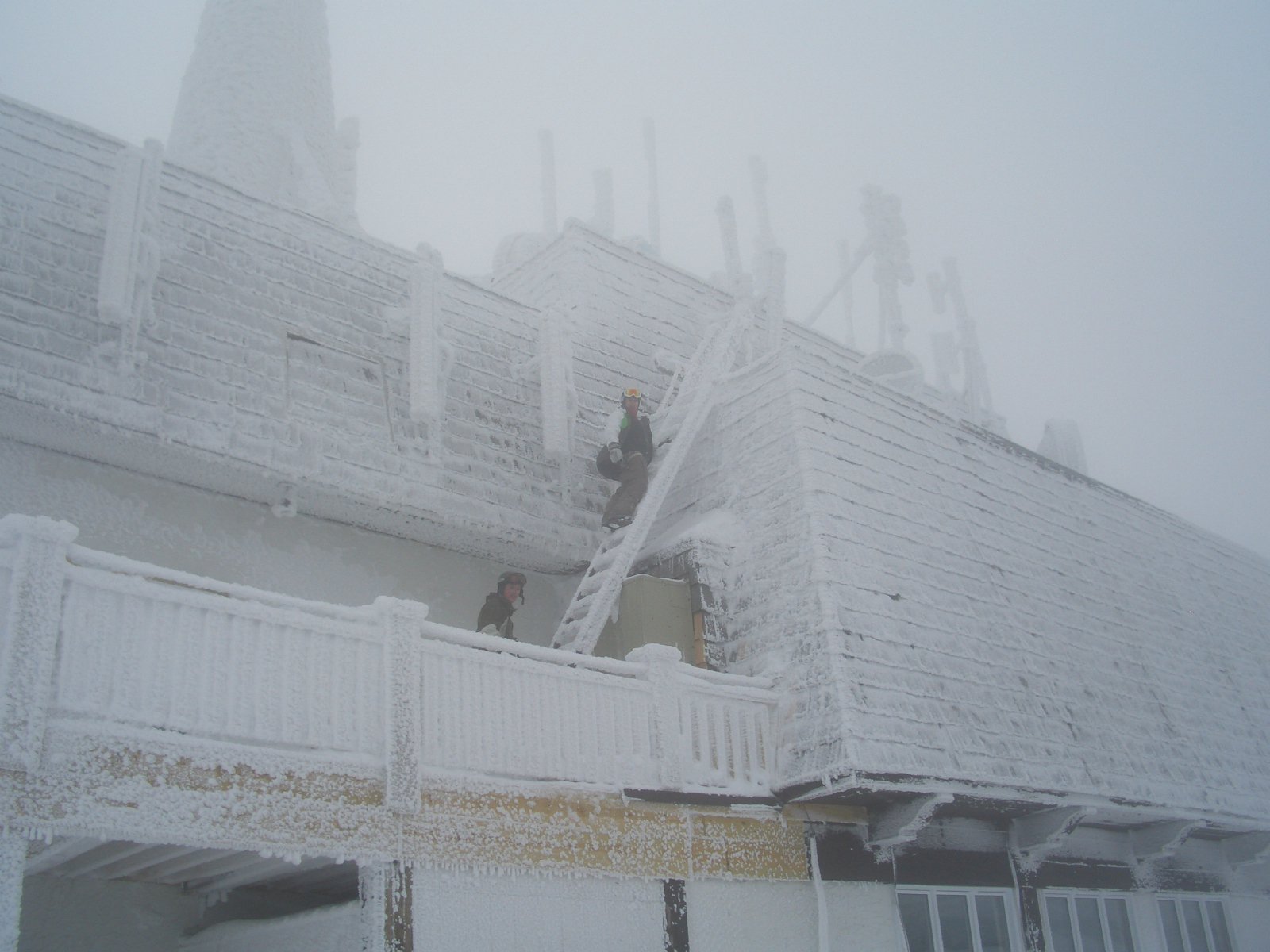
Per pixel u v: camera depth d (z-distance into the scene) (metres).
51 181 10.87
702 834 9.77
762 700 10.63
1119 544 15.88
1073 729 12.18
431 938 7.91
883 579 11.59
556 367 13.70
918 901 11.11
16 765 6.50
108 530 10.40
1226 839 14.58
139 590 7.29
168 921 10.16
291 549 11.52
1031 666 12.42
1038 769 11.32
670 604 11.71
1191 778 13.12
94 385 10.01
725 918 9.64
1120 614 14.56
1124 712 13.09
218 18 17.36
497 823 8.51
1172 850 13.07
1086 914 12.60
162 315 10.87
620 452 13.10
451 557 12.73
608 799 9.24
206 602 7.57
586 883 8.88
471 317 13.80
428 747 8.36
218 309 11.34
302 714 7.81
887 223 22.28
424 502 11.78
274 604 7.94
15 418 9.81
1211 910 14.23
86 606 7.05
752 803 10.20
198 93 16.91
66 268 10.46
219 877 10.10
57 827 6.57
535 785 8.83
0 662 6.62
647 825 9.42
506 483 12.77
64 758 6.70
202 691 7.39
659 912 9.24
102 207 11.05
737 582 11.88
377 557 12.12
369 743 8.09
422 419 12.18
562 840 8.84
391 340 12.64
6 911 6.29
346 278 12.72
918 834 11.37
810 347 19.55
